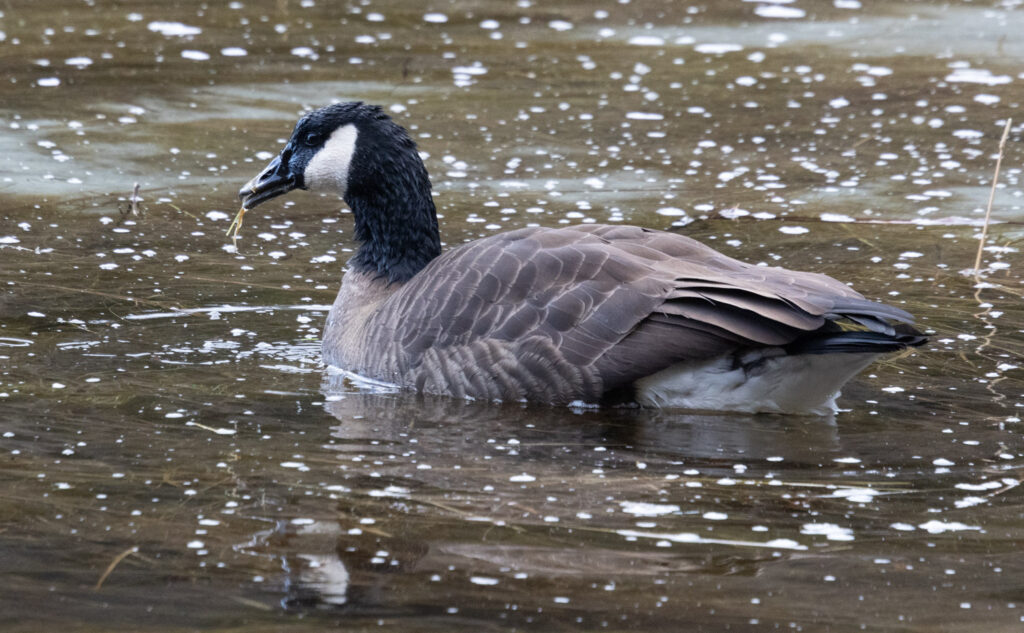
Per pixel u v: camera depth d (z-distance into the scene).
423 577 7.66
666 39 25.67
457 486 9.05
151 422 10.22
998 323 12.95
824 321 9.98
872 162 18.72
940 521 8.55
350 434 10.05
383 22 26.81
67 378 11.23
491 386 10.80
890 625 7.14
